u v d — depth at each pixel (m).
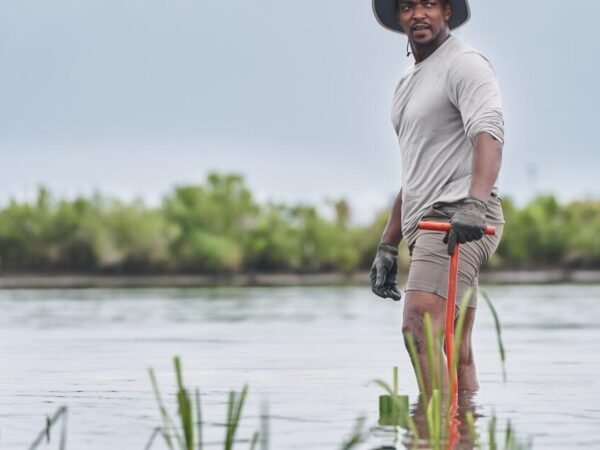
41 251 162.38
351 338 20.17
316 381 11.92
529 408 9.33
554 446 7.36
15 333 22.34
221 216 173.00
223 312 33.28
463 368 10.79
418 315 10.30
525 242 167.12
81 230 162.88
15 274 162.00
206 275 171.12
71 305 40.91
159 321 27.52
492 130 10.16
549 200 177.00
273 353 16.39
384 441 7.52
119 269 165.25
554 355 15.66
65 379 12.38
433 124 10.61
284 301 45.66
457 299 10.32
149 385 11.61
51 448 7.43
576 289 64.94
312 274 173.38
